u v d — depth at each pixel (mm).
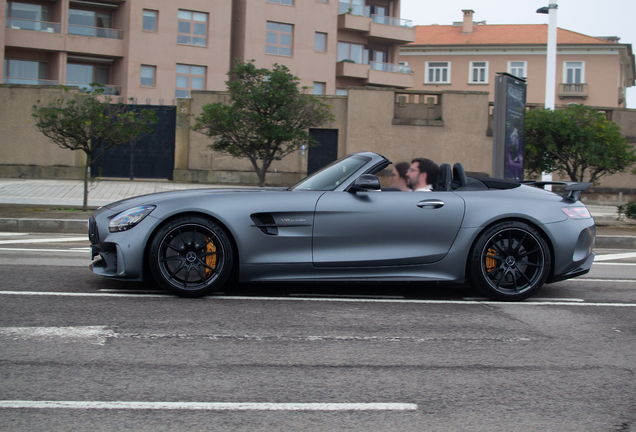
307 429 2648
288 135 16969
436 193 5332
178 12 35969
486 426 2727
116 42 35281
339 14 41406
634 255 9555
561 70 47188
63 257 7578
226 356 3629
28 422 2648
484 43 47969
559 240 5328
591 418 2838
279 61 38500
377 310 4941
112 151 24281
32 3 34906
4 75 34531
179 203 5020
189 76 36375
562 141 15383
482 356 3758
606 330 4477
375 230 5164
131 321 4359
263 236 5062
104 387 3076
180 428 2629
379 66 42438
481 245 5281
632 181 24422
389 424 2721
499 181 5719
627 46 46875
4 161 23078
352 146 23812
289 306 4988
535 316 4883
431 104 23766
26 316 4418
